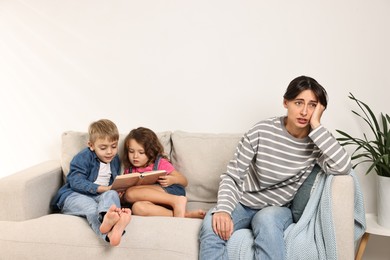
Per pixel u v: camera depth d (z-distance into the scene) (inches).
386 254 86.9
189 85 87.4
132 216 64.1
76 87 89.7
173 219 63.4
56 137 91.2
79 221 63.9
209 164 77.8
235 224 64.6
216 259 55.6
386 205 74.9
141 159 75.9
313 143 64.6
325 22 83.7
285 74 85.1
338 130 81.9
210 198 78.5
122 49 88.0
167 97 88.1
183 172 79.2
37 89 90.7
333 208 57.1
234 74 86.1
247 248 57.6
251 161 68.7
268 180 65.7
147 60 87.7
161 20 86.7
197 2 85.5
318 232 57.3
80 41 88.7
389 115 85.0
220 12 85.2
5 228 63.4
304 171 65.2
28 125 91.7
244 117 86.8
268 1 84.2
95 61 88.8
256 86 85.9
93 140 74.1
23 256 60.6
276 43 84.7
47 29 89.2
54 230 61.8
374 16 83.0
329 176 59.7
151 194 69.8
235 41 85.4
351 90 84.8
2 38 90.4
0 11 89.8
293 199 66.6
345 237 56.6
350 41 83.8
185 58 86.9
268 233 56.2
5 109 91.8
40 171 74.7
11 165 93.2
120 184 68.2
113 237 56.9
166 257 57.7
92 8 87.7
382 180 75.0
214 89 86.8
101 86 89.2
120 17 87.4
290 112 62.9
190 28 86.2
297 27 84.1
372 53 83.8
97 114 89.9
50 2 88.6
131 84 88.6
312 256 56.2
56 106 90.6
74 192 72.1
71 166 74.4
